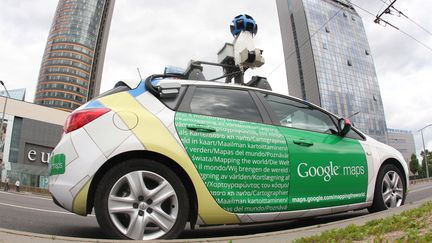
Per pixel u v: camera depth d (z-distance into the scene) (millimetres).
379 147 5117
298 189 3992
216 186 3537
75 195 3213
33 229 4395
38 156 59969
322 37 89812
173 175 3385
